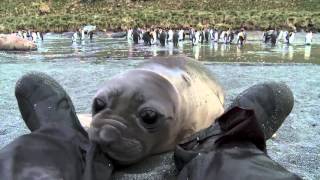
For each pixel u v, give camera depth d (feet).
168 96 3.03
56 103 3.32
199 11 63.98
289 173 2.40
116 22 56.80
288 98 3.37
